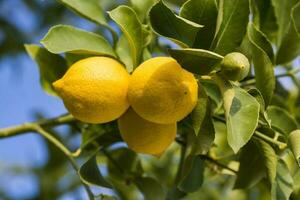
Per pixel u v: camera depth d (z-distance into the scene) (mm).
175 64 818
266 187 1029
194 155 921
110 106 844
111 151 1095
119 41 959
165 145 888
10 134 1056
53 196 1497
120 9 878
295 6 1008
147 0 1004
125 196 1133
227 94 816
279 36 1046
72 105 850
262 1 1032
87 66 844
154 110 818
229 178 1366
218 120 938
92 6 1012
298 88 1158
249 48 934
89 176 882
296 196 940
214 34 868
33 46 1036
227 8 888
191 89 818
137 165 1090
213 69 819
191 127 897
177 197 1018
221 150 1136
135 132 875
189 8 865
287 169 930
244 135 804
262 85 902
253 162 973
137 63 904
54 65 1042
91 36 917
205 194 1354
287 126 972
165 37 841
